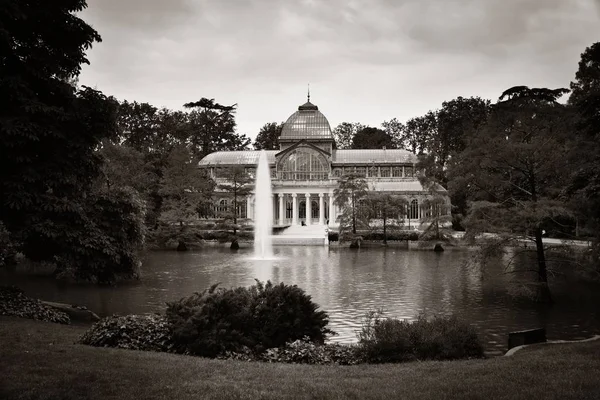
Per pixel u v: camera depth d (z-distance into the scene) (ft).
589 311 106.73
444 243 246.47
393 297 119.55
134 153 279.69
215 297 61.93
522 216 114.83
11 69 79.97
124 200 107.65
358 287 133.18
